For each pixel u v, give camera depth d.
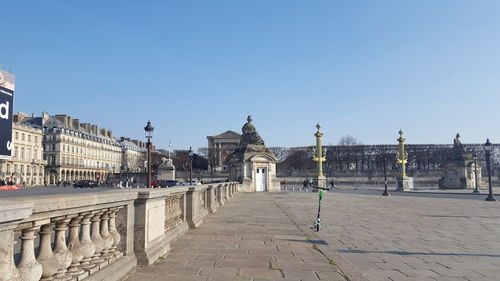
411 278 7.43
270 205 25.52
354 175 81.31
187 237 11.56
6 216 3.52
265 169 50.12
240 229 13.55
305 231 13.48
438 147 100.75
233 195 38.66
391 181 80.19
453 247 10.76
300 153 108.50
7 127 69.94
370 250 10.26
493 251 10.18
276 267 8.03
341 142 142.88
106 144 130.12
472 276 7.61
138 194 7.69
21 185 81.06
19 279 3.87
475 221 17.23
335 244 11.11
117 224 7.31
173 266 7.83
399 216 19.36
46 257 4.73
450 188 63.16
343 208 24.17
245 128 52.66
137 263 7.65
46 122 105.44
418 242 11.55
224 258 8.76
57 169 101.75
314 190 52.19
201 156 121.62
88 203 5.37
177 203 12.11
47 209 4.37
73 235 5.48
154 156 126.62
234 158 51.44
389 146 101.81
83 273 5.54
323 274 7.54
